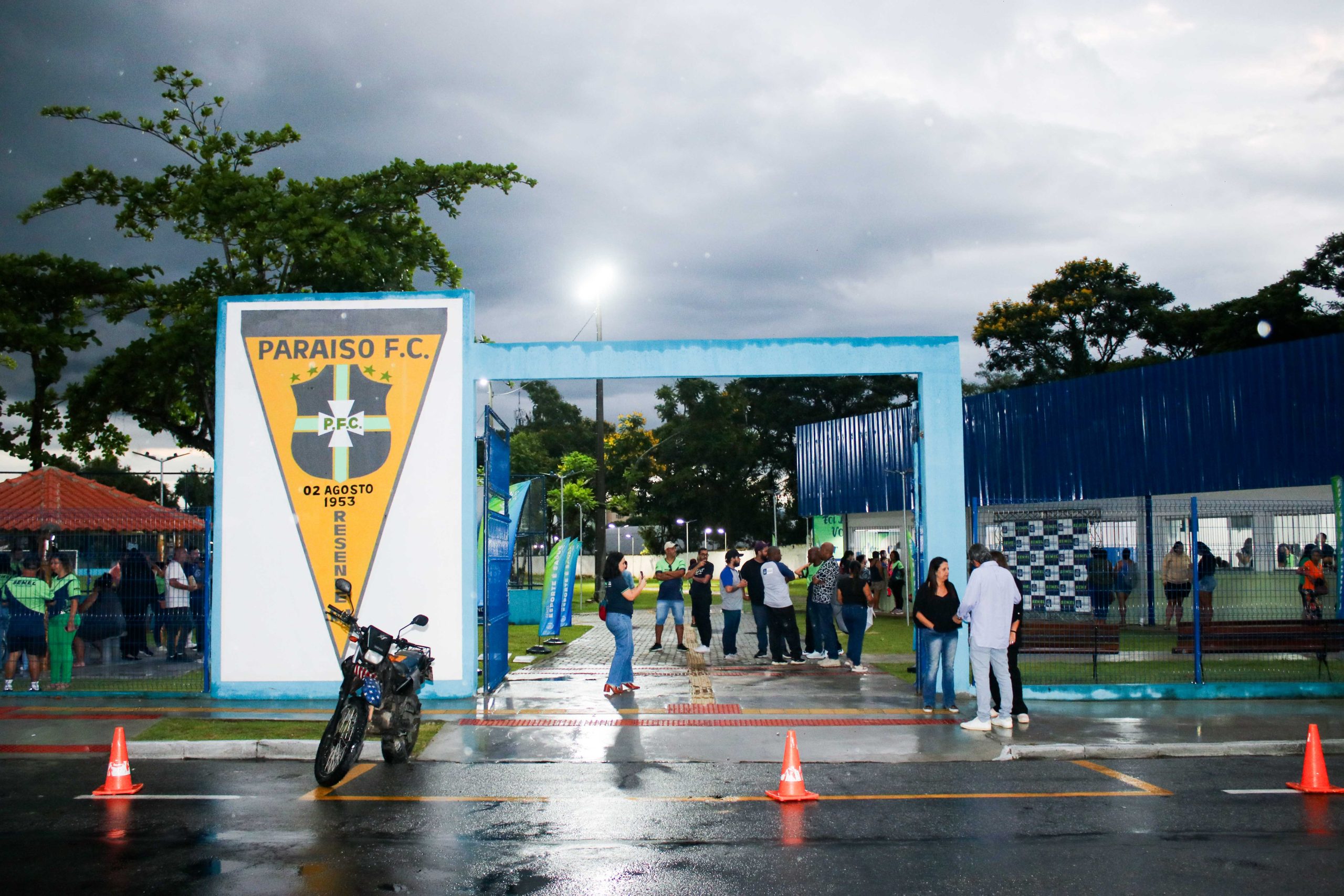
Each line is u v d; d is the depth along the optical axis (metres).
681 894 5.49
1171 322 51.75
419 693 12.68
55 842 6.53
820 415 68.94
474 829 6.89
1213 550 13.42
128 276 29.03
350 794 7.98
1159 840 6.61
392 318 13.10
